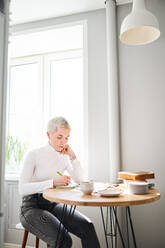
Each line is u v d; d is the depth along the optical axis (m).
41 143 2.89
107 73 2.40
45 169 1.98
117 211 2.15
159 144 2.18
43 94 2.98
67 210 1.87
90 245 1.70
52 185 1.76
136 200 1.27
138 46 2.32
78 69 2.92
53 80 3.00
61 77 2.98
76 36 2.70
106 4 2.35
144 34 1.82
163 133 2.18
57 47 2.92
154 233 2.12
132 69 2.32
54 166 2.03
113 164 2.19
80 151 2.81
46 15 2.59
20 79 3.12
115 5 2.38
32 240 2.51
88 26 2.51
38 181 1.97
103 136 2.35
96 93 2.42
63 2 2.35
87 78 2.46
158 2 2.29
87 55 2.48
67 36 2.70
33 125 3.01
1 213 1.21
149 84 2.26
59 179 1.79
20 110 3.08
